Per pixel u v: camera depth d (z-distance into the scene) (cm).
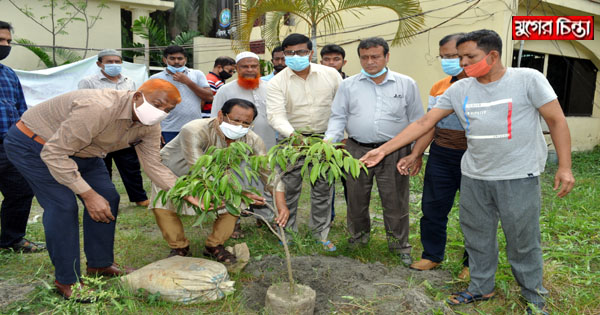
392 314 262
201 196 240
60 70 932
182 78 511
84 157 290
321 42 1095
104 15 1188
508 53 787
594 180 704
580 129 1009
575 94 1026
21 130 271
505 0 756
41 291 288
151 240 404
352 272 320
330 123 353
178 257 316
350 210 367
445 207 327
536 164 250
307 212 518
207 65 1380
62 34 1128
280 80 377
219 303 283
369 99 337
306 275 316
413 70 902
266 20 943
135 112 261
